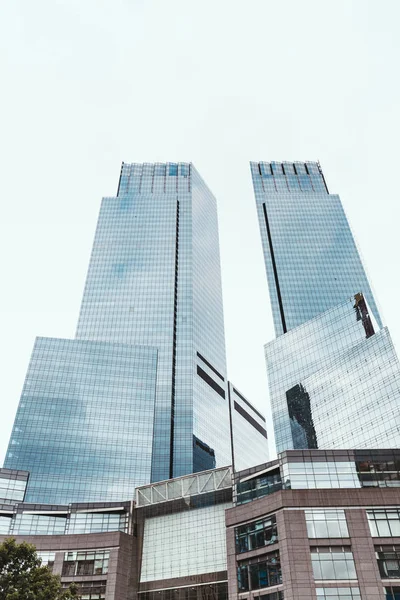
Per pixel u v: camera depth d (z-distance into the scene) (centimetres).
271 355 18788
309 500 6706
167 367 18975
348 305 17050
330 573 6091
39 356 17375
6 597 4662
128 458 15625
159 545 8138
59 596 5006
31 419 15850
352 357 15688
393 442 12975
